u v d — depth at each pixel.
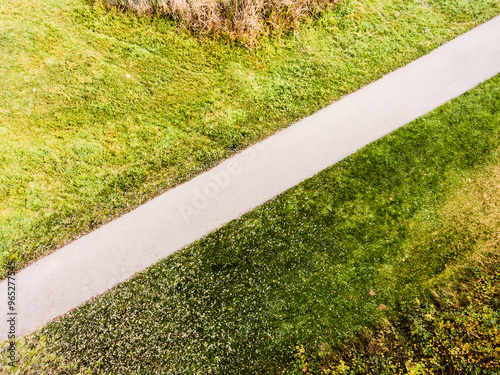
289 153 6.66
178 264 5.93
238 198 6.36
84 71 7.07
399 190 6.35
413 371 5.00
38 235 6.10
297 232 6.13
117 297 5.74
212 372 5.39
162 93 7.01
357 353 5.41
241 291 5.82
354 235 6.10
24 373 5.31
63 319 5.62
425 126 6.75
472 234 6.03
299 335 5.61
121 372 5.34
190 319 5.64
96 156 6.56
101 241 6.08
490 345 4.97
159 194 6.39
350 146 6.68
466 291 5.64
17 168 6.45
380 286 5.84
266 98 7.02
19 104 6.82
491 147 6.55
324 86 7.10
